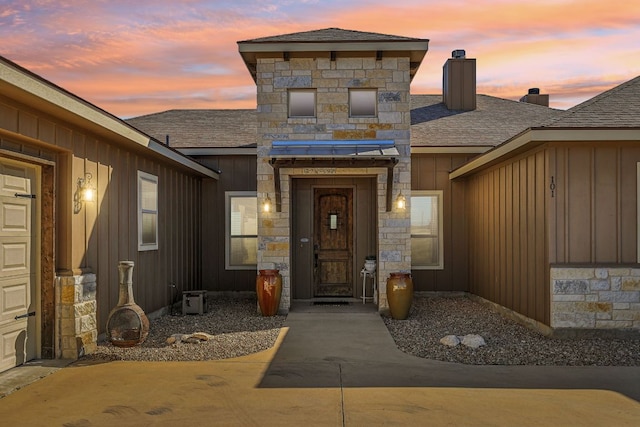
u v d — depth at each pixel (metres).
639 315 6.83
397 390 4.83
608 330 6.84
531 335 7.15
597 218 6.89
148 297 8.29
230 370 5.48
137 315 6.38
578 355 6.07
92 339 6.16
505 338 6.99
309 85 8.84
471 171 10.04
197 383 5.02
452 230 11.30
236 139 11.87
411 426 3.97
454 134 11.61
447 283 11.31
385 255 8.82
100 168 6.63
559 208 6.89
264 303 8.53
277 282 8.59
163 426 3.96
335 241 10.25
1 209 5.09
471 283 10.88
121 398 4.58
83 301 6.00
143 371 5.41
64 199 5.87
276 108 8.84
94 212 6.45
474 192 10.62
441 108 13.47
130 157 7.61
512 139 7.36
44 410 4.27
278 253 8.87
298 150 8.14
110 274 6.89
